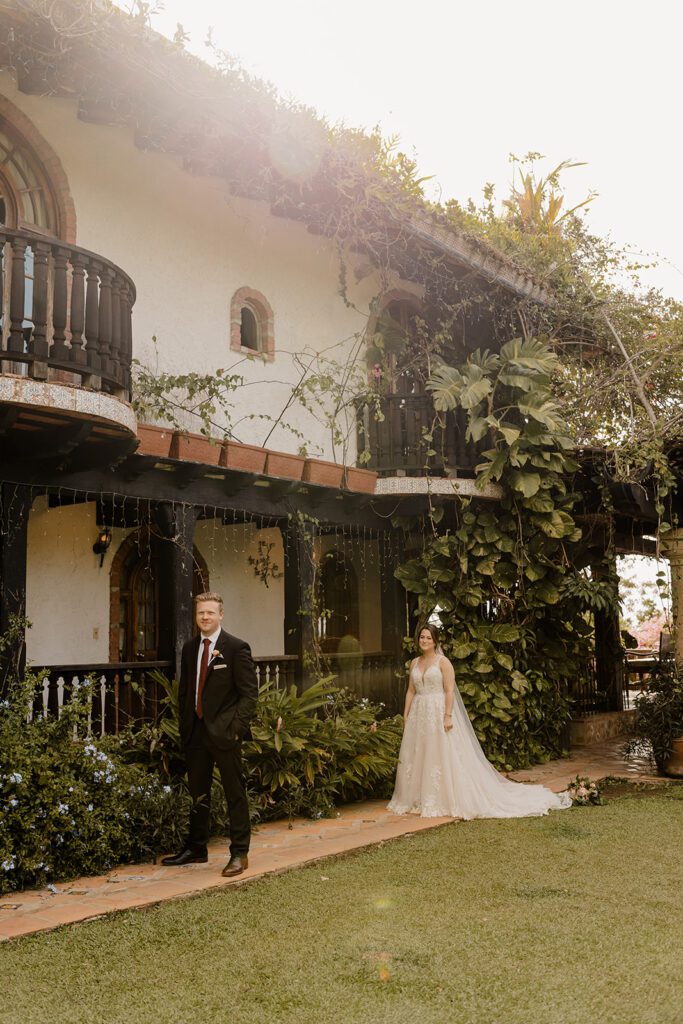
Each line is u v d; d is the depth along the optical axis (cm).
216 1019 377
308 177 989
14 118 827
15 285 652
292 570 1016
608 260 1327
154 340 891
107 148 908
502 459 1102
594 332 1279
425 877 611
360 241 1127
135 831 667
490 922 507
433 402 1133
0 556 734
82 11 713
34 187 851
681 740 1059
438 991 406
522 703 1116
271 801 809
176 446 845
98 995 402
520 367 1148
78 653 954
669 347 1202
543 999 396
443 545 1109
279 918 514
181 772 769
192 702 635
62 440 694
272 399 1067
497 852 688
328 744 871
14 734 615
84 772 648
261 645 1187
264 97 871
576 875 616
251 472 926
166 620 868
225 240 1032
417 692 874
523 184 1920
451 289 1244
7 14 702
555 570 1138
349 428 1091
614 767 1141
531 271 1259
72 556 958
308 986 412
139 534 973
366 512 1136
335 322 1169
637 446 1109
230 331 1027
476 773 848
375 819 824
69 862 605
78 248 680
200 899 554
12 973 426
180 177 986
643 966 435
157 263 952
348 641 1369
